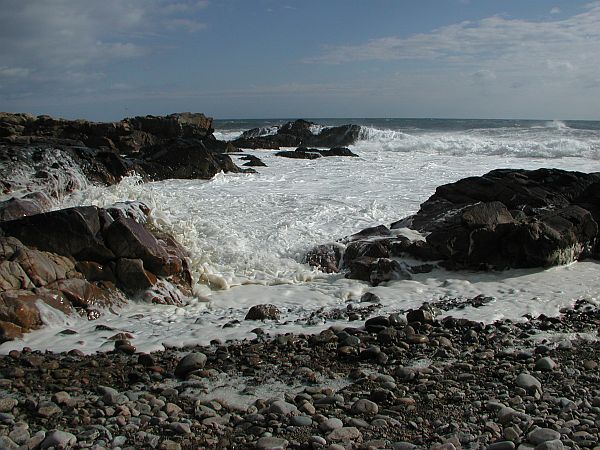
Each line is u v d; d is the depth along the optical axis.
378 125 68.62
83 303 8.27
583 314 8.34
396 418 5.16
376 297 9.20
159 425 5.03
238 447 4.71
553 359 6.56
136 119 38.91
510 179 12.88
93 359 6.58
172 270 9.38
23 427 4.93
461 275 10.29
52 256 8.70
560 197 12.48
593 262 10.80
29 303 7.68
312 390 5.73
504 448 4.61
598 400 5.44
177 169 20.91
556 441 4.61
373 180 21.30
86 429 4.93
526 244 10.32
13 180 14.58
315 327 7.75
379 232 11.95
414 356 6.65
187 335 7.45
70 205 12.44
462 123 67.94
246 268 10.51
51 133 34.72
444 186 13.45
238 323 7.99
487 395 5.60
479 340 7.20
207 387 5.82
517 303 8.80
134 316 8.33
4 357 6.59
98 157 17.78
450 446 4.61
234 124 92.12
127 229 9.13
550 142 34.09
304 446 4.71
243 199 15.41
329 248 11.18
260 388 5.81
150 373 6.17
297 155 31.81
